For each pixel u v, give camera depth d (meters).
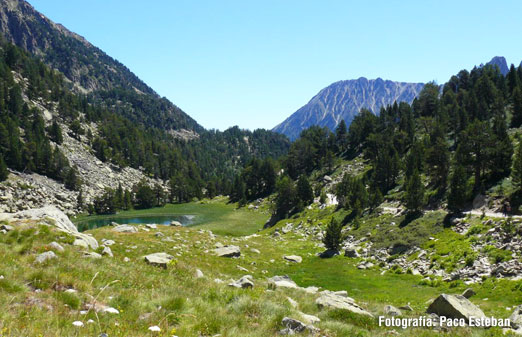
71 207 144.75
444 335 12.98
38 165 159.00
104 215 149.25
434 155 81.81
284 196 123.25
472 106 124.75
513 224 47.03
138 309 9.89
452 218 61.47
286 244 78.06
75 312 8.74
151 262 21.38
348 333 11.28
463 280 39.44
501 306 28.44
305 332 10.01
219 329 9.08
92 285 11.84
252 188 178.12
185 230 58.03
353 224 80.75
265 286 20.47
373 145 139.38
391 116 171.88
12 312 7.73
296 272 49.66
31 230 20.80
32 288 10.14
